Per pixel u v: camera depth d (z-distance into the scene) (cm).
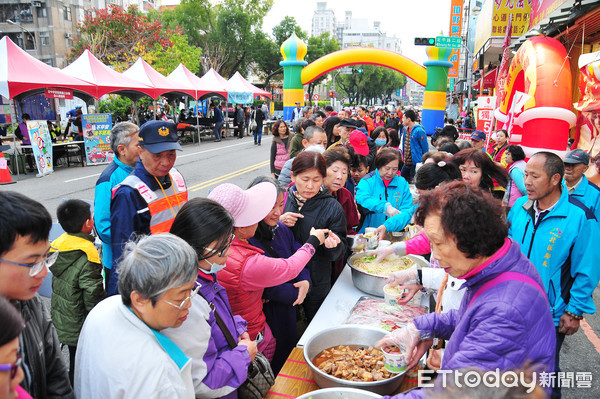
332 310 256
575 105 614
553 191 251
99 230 290
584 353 372
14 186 1009
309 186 283
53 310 290
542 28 834
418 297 264
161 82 1612
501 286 133
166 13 3741
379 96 8900
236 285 209
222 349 175
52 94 1162
